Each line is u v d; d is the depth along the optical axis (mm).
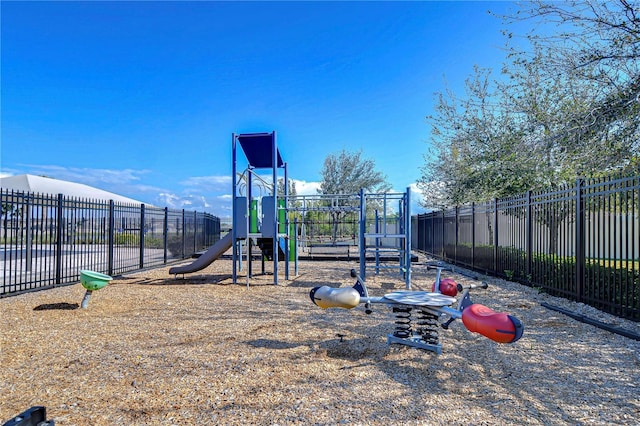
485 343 4465
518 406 2877
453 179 15953
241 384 3266
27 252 10672
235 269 9469
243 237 9414
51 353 4117
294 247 11258
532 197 8273
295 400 2963
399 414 2744
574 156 8016
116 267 12445
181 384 3279
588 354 4062
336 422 2627
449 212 14242
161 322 5500
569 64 8164
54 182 14688
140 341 4551
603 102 7461
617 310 5621
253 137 9625
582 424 2615
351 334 4812
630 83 7223
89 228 11766
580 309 6090
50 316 5828
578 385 3270
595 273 6188
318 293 3980
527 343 4453
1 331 4992
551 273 7488
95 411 2818
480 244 11406
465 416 2719
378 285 9023
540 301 6848
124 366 3719
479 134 13273
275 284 9234
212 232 22109
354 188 26922
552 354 4070
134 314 6031
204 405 2891
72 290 8266
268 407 2850
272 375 3463
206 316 5879
